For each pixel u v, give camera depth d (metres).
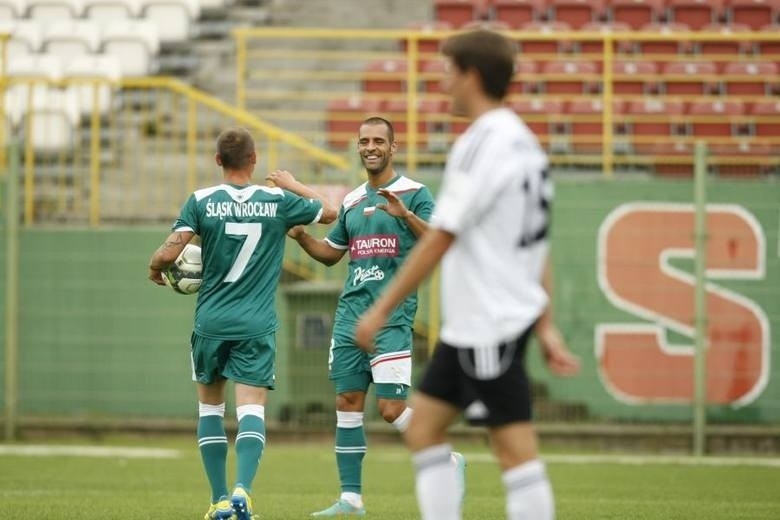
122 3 73.00
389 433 52.53
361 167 51.22
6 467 42.31
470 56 15.73
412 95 57.06
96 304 54.25
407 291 15.27
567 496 35.12
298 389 52.78
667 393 53.44
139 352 54.03
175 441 52.47
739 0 70.94
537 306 15.55
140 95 67.38
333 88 71.31
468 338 15.45
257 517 27.02
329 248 28.56
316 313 52.78
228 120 65.19
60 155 56.41
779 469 44.81
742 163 55.12
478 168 15.18
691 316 53.59
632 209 54.09
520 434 15.55
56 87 59.88
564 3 71.19
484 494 35.38
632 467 45.09
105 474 40.38
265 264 24.62
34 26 69.31
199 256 25.02
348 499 27.72
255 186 24.78
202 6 76.62
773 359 53.31
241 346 24.38
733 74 65.75
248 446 23.97
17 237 53.72
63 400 54.09
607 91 57.66
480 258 15.38
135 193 59.09
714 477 41.66
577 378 53.50
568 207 54.28
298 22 76.38
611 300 53.88
